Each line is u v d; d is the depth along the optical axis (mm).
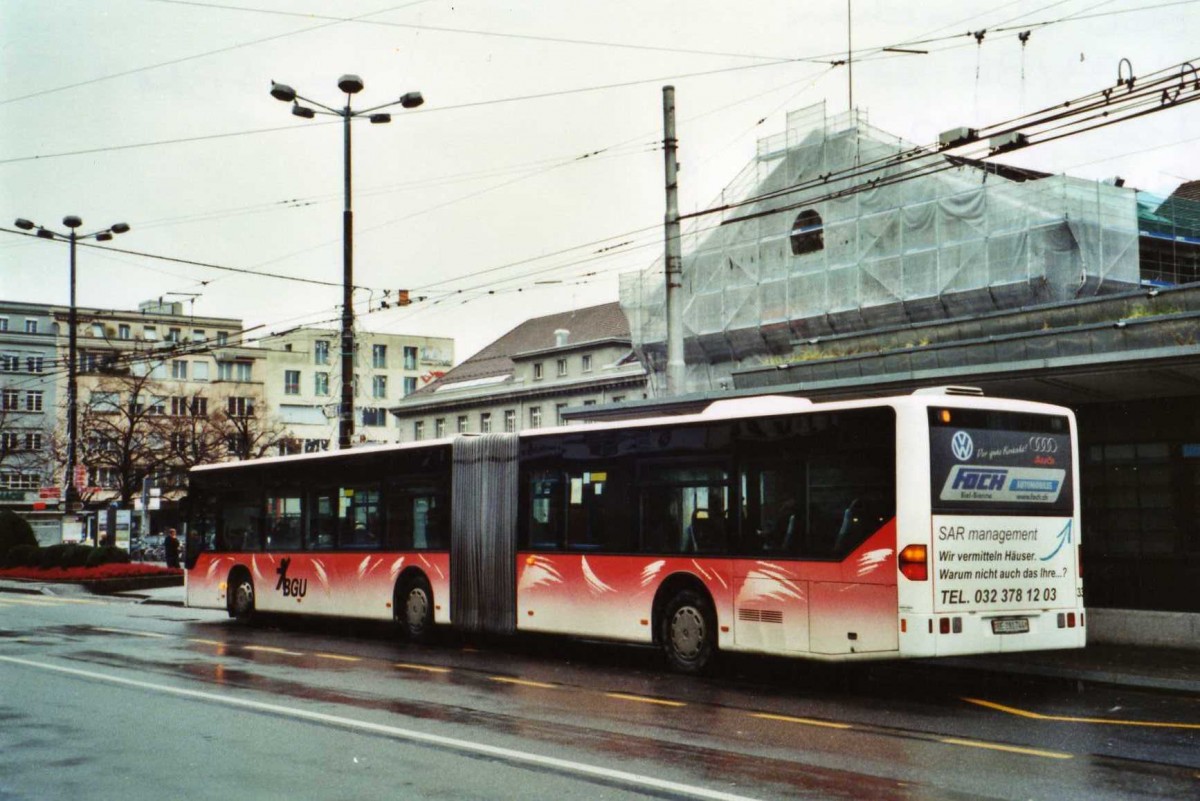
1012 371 15055
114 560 37031
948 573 12000
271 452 89750
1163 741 9594
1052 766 8461
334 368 108625
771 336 44406
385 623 22703
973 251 38344
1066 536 12945
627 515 15125
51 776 8078
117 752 8906
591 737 9523
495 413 75375
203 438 64125
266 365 105812
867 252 41438
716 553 13914
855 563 12367
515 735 9594
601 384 67500
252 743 9242
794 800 7277
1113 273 37062
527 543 16547
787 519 13172
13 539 42625
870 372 21453
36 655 15969
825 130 43250
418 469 18578
